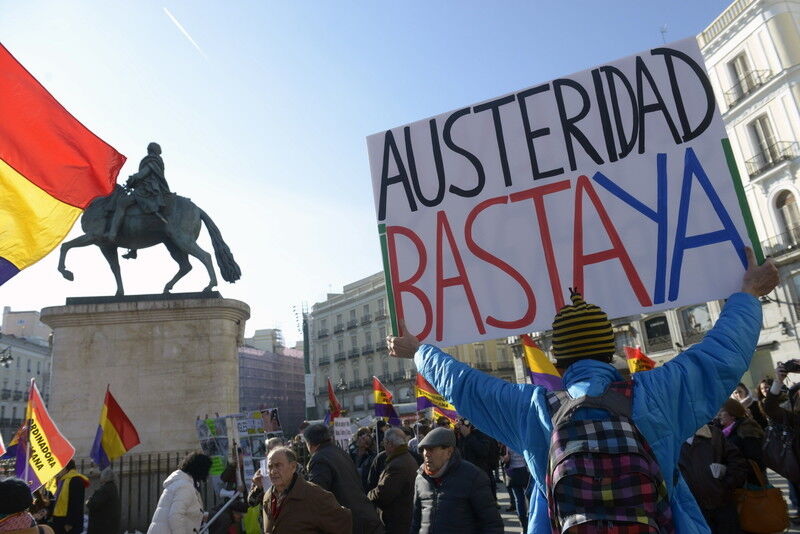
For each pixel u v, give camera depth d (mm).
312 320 75500
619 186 2908
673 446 1615
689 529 1563
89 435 8914
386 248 3191
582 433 1559
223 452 8039
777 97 26641
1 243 3547
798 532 7160
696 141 2826
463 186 3148
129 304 9414
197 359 9375
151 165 10258
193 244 10281
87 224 10039
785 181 26453
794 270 26047
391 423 13445
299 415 90500
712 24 29703
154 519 4535
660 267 2752
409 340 2516
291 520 3604
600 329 1824
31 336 65875
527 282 2949
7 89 3695
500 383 1942
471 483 3557
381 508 5160
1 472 8352
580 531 1448
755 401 7027
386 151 3301
